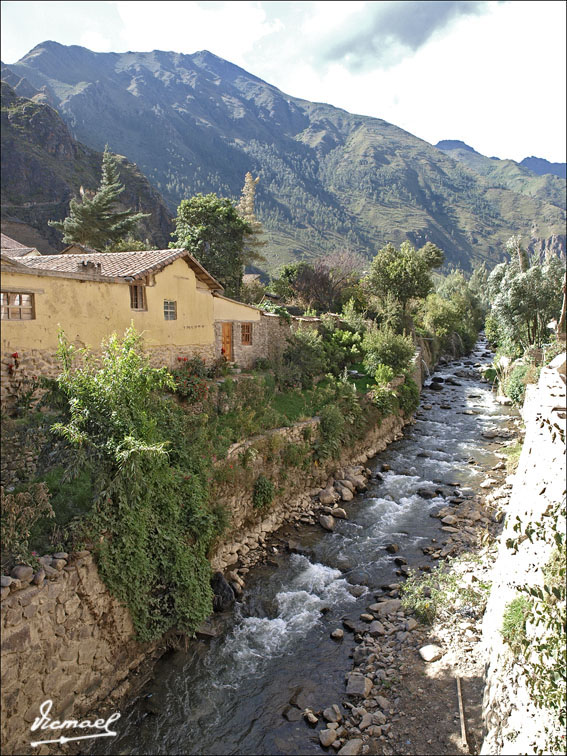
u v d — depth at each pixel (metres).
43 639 9.33
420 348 50.78
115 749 9.64
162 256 19.62
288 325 31.73
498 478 22.72
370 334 36.38
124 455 10.98
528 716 7.45
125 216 49.59
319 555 16.61
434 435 30.42
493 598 11.80
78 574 10.23
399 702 10.44
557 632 7.11
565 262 47.59
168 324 19.78
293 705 10.65
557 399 9.64
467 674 10.89
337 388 27.36
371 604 13.98
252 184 58.69
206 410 19.09
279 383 26.89
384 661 11.67
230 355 26.53
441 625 12.62
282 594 14.44
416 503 20.61
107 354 13.20
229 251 41.06
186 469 14.42
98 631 10.65
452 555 16.20
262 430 19.62
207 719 10.32
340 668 11.67
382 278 54.97
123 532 11.36
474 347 77.38
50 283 13.95
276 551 16.78
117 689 10.81
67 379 12.09
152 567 12.04
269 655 12.14
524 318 39.94
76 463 11.02
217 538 15.08
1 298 12.65
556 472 8.80
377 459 25.95
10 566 9.38
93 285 15.57
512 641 8.86
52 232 84.56
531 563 9.15
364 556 16.50
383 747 9.42
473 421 33.38
